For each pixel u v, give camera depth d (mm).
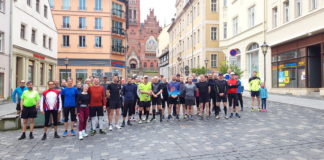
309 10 17172
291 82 19359
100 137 8070
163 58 73438
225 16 30688
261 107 13281
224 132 8086
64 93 8469
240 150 6059
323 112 10891
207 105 11000
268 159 5355
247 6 25312
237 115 10891
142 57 101125
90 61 41688
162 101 11906
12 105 17516
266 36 22375
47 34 30266
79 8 41312
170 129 8898
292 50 19203
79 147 6887
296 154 5629
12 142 7664
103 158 5809
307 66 17547
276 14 21469
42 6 28734
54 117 8180
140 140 7414
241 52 26750
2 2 20516
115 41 44250
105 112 14414
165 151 6176
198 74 24422
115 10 44062
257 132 7891
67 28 40875
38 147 7012
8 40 21219
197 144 6727
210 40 33312
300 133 7531
